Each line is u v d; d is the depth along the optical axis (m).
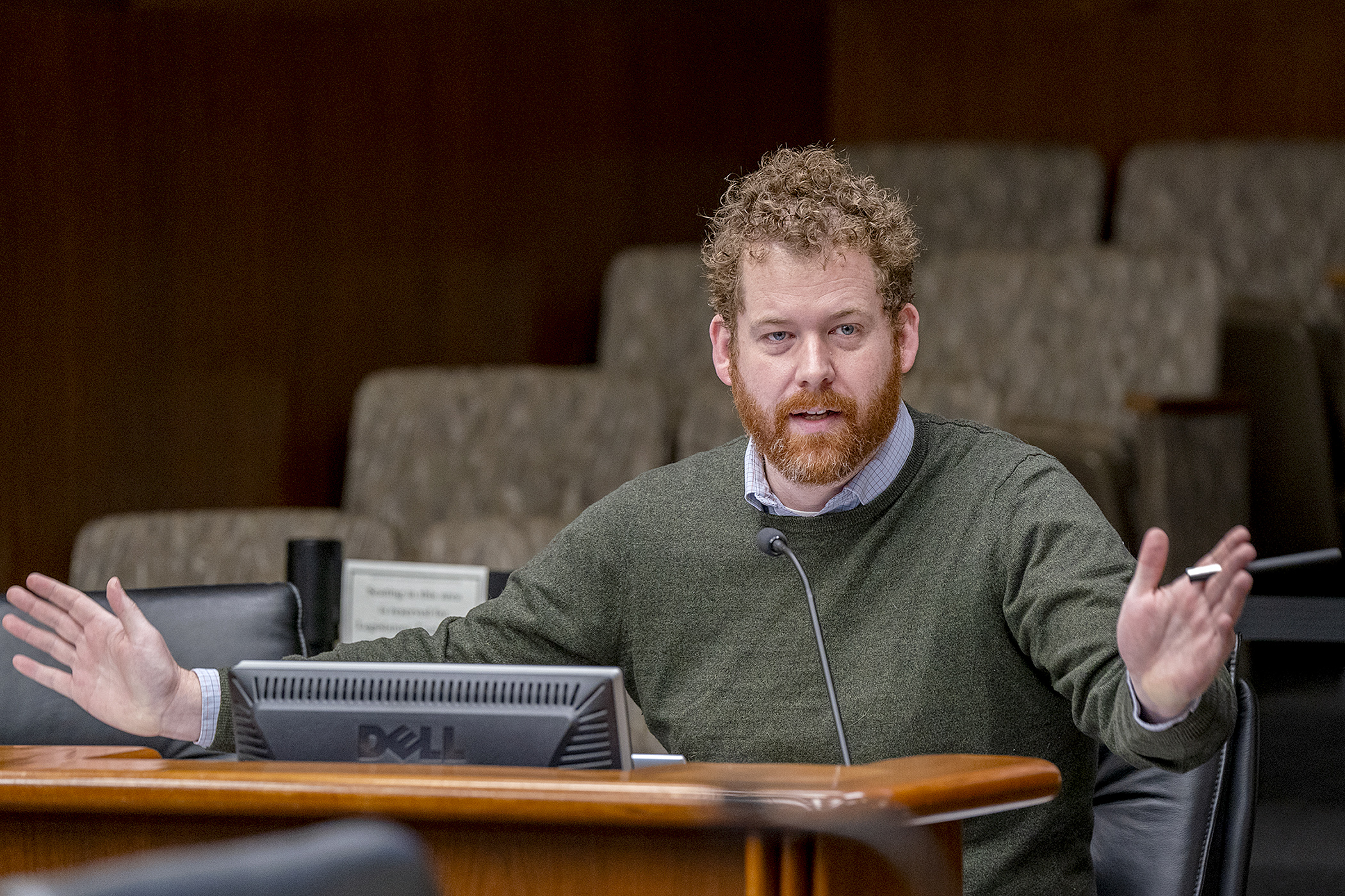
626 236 10.25
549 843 2.51
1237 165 9.88
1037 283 9.16
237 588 4.54
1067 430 8.20
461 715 2.85
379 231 9.57
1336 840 5.78
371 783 2.49
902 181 10.11
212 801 2.55
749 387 3.67
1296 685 6.25
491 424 8.50
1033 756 3.58
